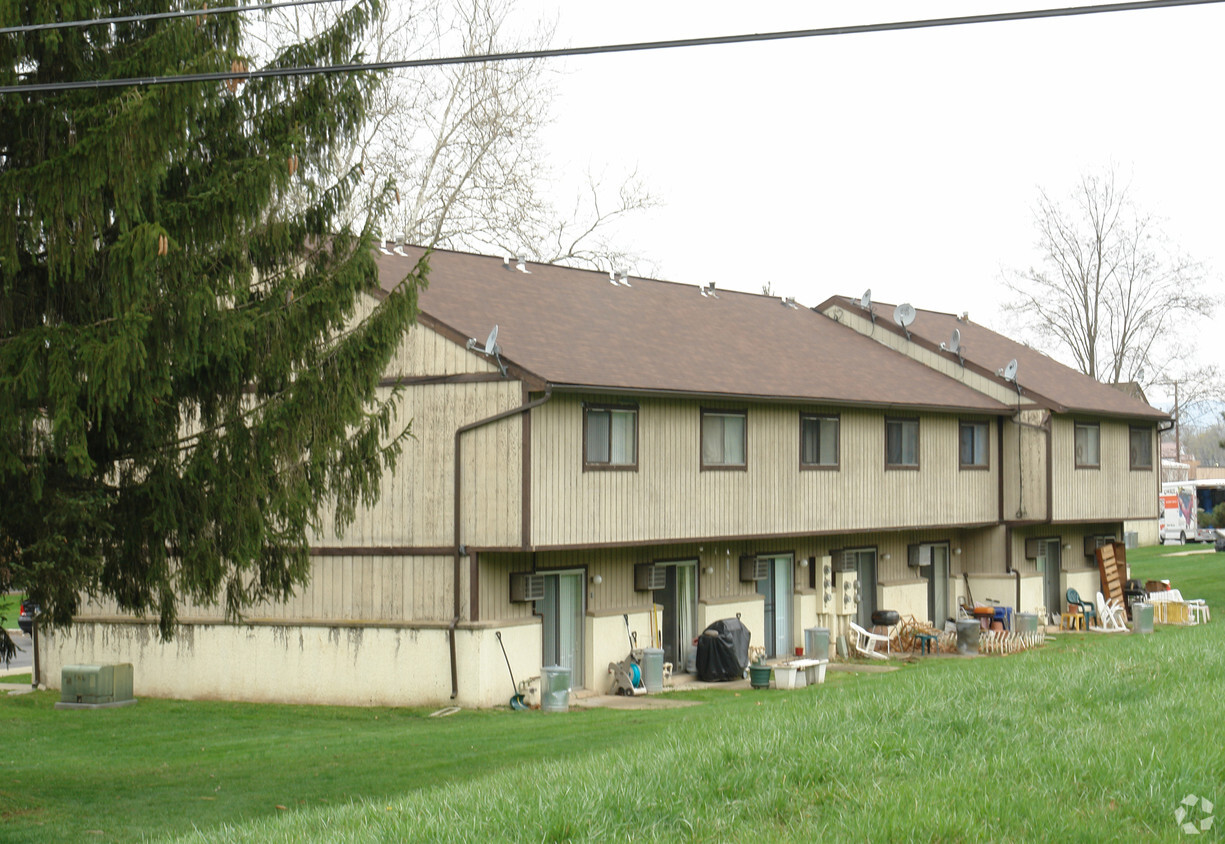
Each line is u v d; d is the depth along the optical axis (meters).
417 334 22.27
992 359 35.59
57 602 13.18
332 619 22.64
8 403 11.38
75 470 11.65
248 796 13.82
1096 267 56.88
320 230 14.29
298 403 13.34
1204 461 162.50
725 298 33.12
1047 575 35.16
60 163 11.22
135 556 13.50
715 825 8.37
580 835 8.29
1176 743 9.66
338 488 14.09
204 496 13.23
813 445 27.48
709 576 26.28
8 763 16.73
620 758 10.95
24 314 12.48
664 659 25.05
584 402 22.25
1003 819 8.09
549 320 24.78
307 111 13.88
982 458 32.81
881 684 15.70
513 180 34.78
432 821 8.80
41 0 11.66
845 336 34.56
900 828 7.90
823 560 28.94
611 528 22.62
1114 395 37.59
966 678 14.35
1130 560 55.91
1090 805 8.41
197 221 12.41
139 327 11.30
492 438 21.41
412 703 21.66
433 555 21.92
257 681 22.83
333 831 9.02
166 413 13.48
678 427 24.19
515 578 22.11
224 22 13.27
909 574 31.61
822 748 9.96
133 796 13.95
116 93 11.89
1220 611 38.31
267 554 14.16
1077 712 11.30
